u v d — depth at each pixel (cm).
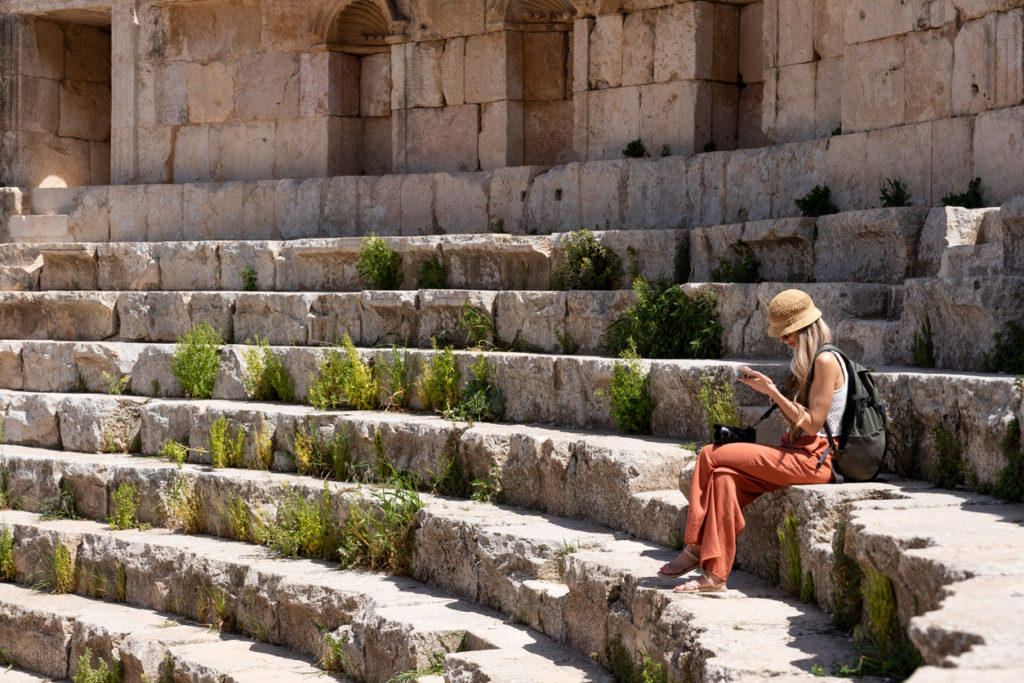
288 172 1912
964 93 1132
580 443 972
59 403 1503
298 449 1245
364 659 924
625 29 1559
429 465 1138
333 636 973
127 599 1221
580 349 1250
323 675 955
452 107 1778
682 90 1497
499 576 911
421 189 1720
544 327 1288
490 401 1208
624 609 732
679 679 618
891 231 1066
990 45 1096
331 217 1800
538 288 1396
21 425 1539
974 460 709
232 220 1877
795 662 559
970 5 1120
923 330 927
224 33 1950
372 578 1043
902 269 1064
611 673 737
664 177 1434
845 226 1121
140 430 1456
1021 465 666
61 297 1702
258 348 1455
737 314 1113
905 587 552
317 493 1149
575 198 1530
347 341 1338
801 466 688
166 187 1919
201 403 1408
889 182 1204
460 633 864
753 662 558
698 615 639
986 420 689
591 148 1603
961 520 611
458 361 1251
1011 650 398
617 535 888
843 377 695
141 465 1344
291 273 1639
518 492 1047
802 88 1363
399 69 1817
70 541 1275
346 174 1903
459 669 781
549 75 1731
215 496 1247
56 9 2000
